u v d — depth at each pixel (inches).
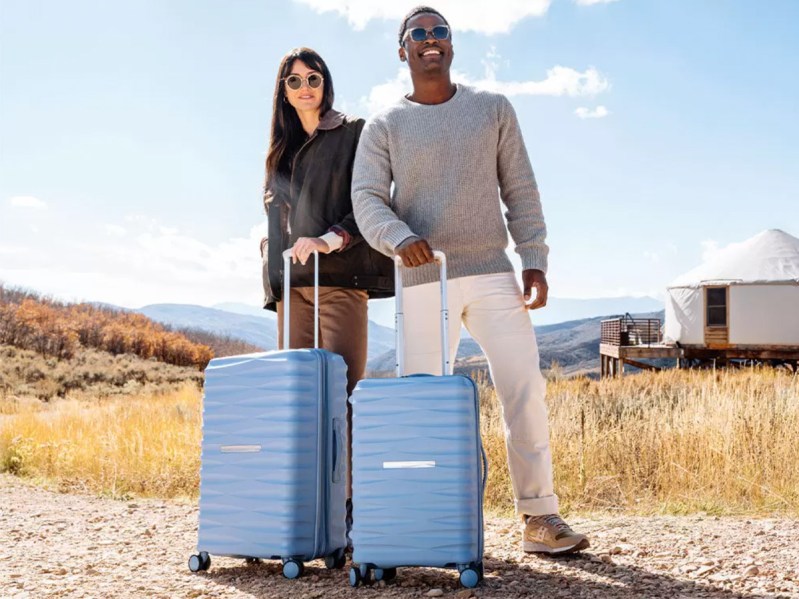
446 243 129.7
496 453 242.7
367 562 109.1
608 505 220.8
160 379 1787.6
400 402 109.5
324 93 145.6
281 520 117.2
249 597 109.0
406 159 129.6
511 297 131.6
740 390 329.1
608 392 531.5
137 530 175.6
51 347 1881.2
